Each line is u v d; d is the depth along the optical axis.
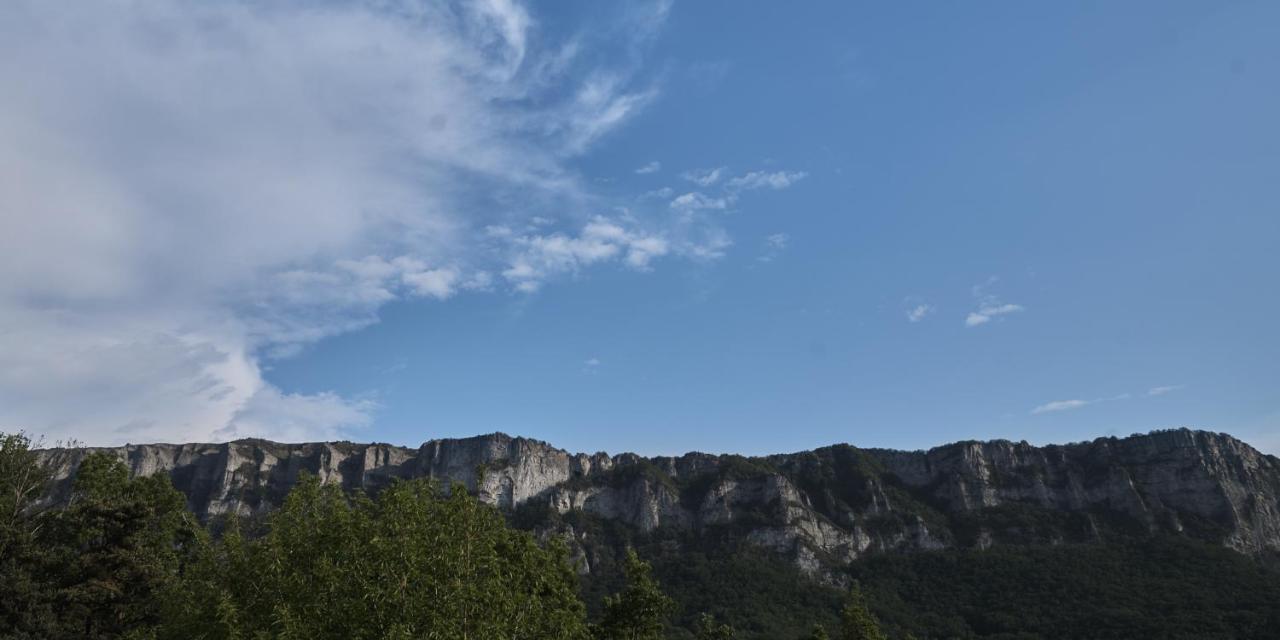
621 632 55.03
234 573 35.34
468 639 29.69
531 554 45.88
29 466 66.56
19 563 55.66
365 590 30.28
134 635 48.00
